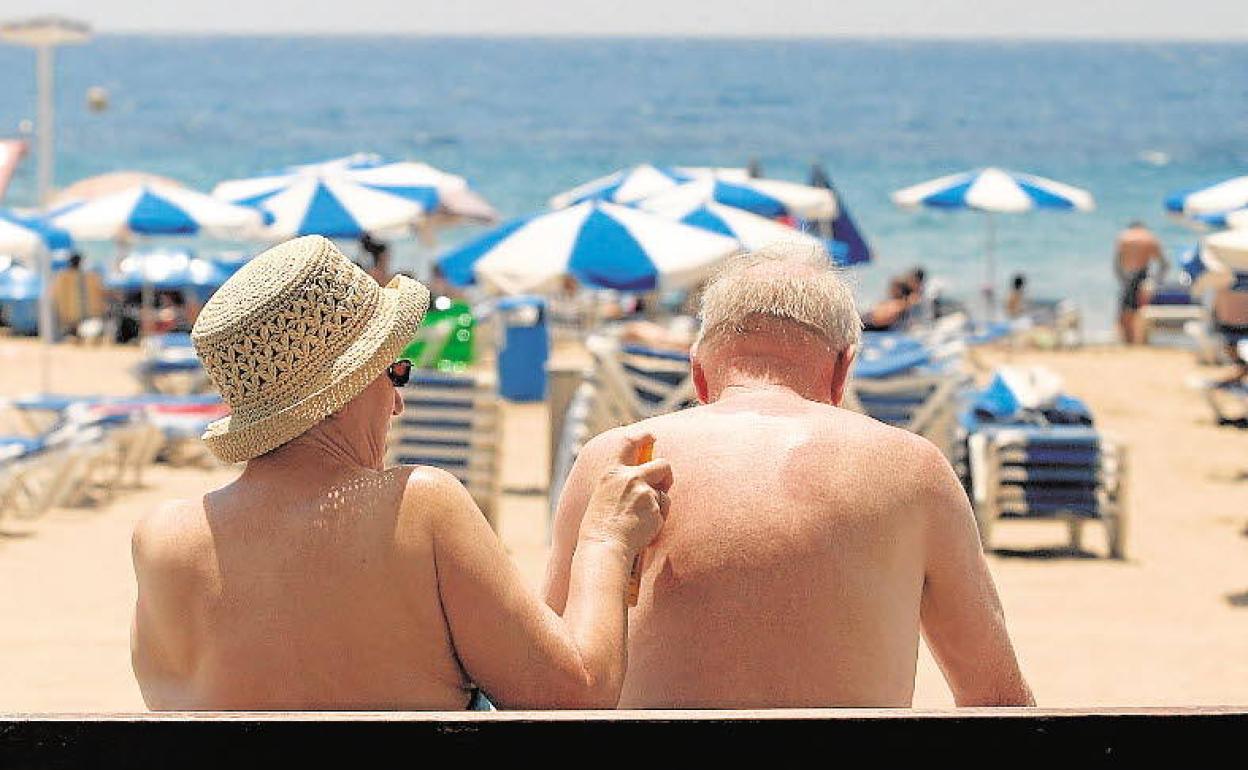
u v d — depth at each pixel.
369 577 3.60
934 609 4.19
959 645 4.20
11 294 28.91
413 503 3.63
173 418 17.25
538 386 22.27
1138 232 30.48
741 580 3.96
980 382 24.62
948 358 16.50
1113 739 3.14
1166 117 136.25
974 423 14.05
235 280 3.73
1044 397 13.80
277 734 3.09
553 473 14.22
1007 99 158.62
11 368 25.33
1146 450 18.89
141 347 27.64
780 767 3.11
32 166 80.56
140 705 8.59
